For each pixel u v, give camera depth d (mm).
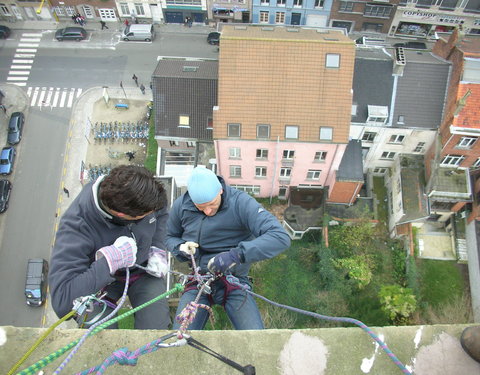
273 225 4965
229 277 5234
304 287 31422
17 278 34250
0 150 40438
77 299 4113
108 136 40594
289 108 27891
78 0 45656
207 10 46000
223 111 27984
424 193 31672
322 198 33500
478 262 31203
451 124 28203
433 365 3910
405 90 30016
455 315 29844
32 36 46969
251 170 31906
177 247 5766
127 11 46625
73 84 44031
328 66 27250
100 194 4340
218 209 5402
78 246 4535
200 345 3781
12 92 43531
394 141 31797
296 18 45344
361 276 30406
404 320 29234
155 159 39594
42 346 3861
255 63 27297
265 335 4055
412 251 32219
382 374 3896
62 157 40031
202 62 35219
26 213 37312
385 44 43625
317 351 3980
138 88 43750
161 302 5363
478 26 44062
